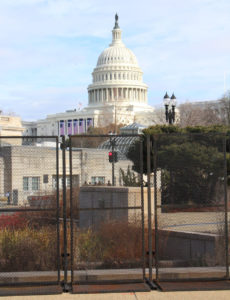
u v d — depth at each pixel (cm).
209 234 1352
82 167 1544
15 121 6525
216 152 1244
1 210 1144
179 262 1327
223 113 9594
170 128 3656
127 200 1466
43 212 1371
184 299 1023
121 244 1308
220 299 1021
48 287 1112
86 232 1386
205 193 1245
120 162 1658
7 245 1286
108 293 1077
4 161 1252
